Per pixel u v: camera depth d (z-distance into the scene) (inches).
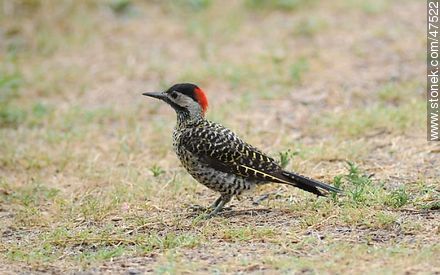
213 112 751.7
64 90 839.7
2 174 647.1
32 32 959.0
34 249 490.0
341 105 764.6
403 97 766.5
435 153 627.2
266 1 1025.5
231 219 520.4
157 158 666.8
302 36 945.5
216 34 959.0
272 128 714.8
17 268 460.4
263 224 507.2
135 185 597.3
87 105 803.4
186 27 978.1
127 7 1010.7
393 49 897.5
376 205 518.0
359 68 852.6
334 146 649.6
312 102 776.3
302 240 470.0
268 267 431.8
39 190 607.2
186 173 624.4
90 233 511.2
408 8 1017.5
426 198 527.5
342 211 507.2
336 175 577.0
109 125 752.3
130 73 868.6
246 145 529.0
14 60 884.6
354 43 917.8
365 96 780.6
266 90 807.7
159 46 935.0
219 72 848.9
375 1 1027.3
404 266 422.6
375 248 447.5
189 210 550.9
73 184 621.9
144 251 471.8
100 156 676.1
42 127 749.9
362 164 613.0
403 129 678.5
